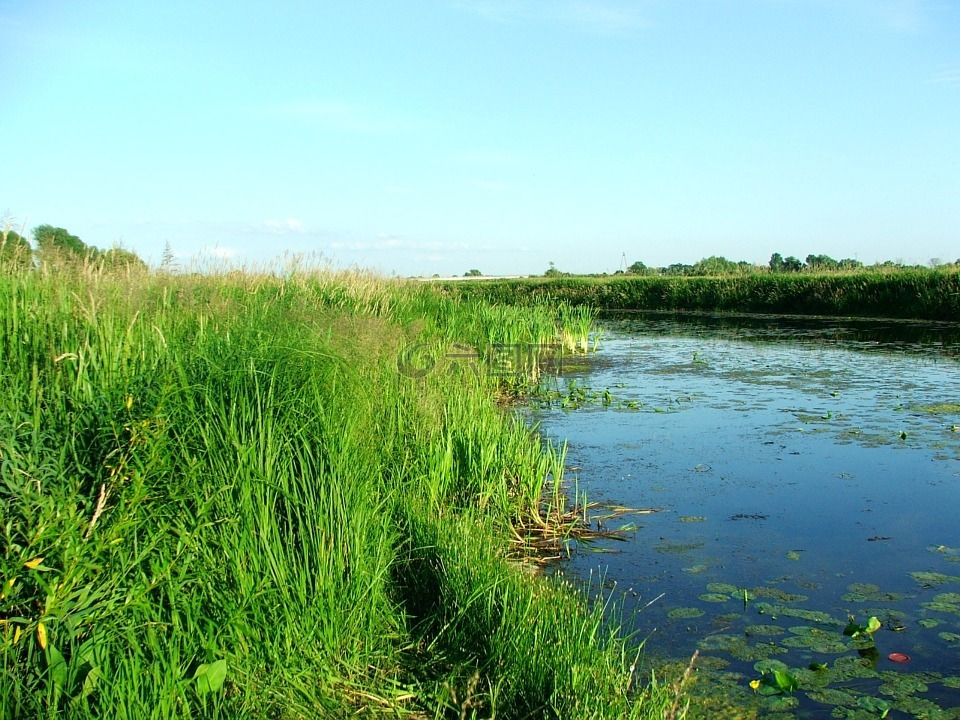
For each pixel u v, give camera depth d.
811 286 26.75
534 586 3.84
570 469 6.90
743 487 6.34
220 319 5.43
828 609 4.14
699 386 11.41
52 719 2.43
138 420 3.47
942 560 4.82
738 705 3.23
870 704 3.23
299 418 4.10
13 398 3.51
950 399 10.01
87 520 3.03
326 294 11.05
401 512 4.42
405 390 6.00
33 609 2.79
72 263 5.89
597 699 2.84
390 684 3.14
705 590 4.38
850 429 8.38
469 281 39.28
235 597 3.12
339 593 3.35
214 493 3.34
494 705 2.99
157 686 2.62
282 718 2.86
